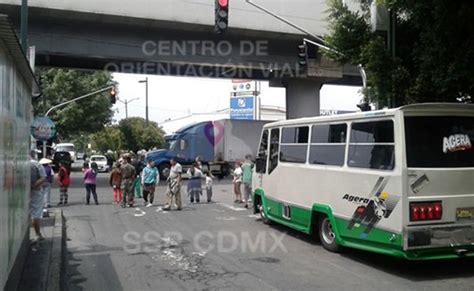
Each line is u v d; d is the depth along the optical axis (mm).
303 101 31578
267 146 13000
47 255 9180
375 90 12203
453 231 8016
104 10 23516
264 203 13164
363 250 9336
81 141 92750
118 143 56750
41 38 24047
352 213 8992
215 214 15898
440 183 8023
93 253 9961
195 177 19750
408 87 11422
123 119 57750
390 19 11945
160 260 9289
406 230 7762
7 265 5621
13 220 6316
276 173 12336
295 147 11320
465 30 9750
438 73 10156
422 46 10891
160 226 13375
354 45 12680
